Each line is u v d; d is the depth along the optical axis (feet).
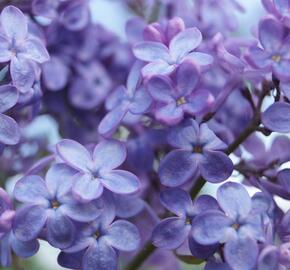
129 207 1.09
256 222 1.04
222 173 1.06
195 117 1.09
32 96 1.11
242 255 1.03
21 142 1.29
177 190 1.06
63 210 1.05
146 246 1.15
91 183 1.05
